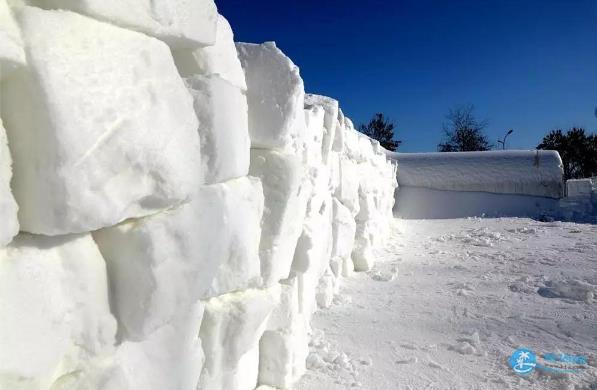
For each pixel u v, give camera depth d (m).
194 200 1.58
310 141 3.44
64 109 1.06
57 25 1.09
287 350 2.63
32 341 1.05
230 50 1.99
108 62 1.19
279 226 2.32
